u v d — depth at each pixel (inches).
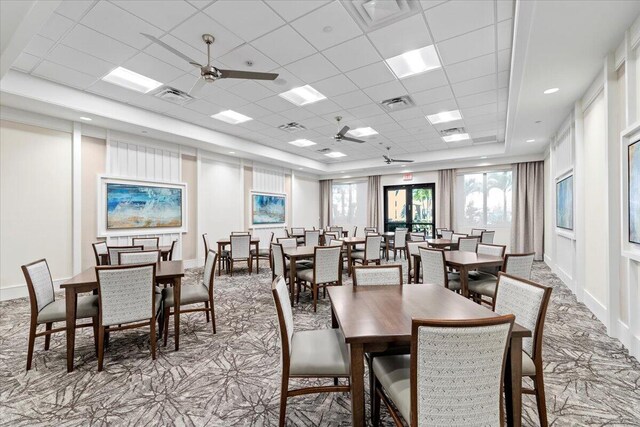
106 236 226.8
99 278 92.9
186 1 107.3
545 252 301.4
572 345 111.8
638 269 102.3
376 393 68.2
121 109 205.2
